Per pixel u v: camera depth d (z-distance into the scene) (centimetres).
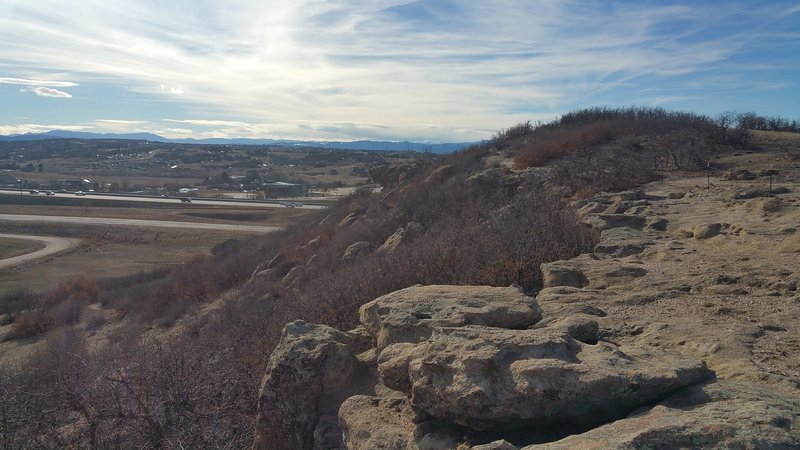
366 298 841
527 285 792
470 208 1512
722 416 319
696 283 688
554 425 368
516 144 2756
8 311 2659
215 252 3444
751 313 575
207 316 1612
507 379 371
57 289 2983
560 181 1677
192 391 661
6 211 6375
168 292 2259
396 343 489
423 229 1477
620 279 725
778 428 303
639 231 1016
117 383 703
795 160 1669
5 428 631
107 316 2316
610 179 1587
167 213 6141
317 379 520
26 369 1217
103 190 9212
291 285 1623
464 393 369
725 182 1449
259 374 688
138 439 609
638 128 2319
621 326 555
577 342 436
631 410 362
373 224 1923
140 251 4578
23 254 4531
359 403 467
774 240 832
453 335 425
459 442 374
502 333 427
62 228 5456
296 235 2816
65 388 682
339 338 579
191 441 582
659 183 1543
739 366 427
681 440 298
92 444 602
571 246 934
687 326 534
